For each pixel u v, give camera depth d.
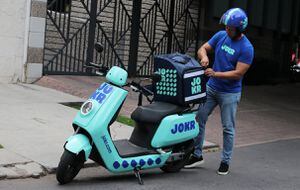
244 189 6.04
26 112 8.55
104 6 13.03
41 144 6.80
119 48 13.59
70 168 5.48
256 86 17.83
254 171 6.93
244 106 12.94
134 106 10.34
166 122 5.92
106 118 5.46
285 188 6.20
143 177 6.12
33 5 11.12
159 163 6.00
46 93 10.43
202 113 6.57
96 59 12.96
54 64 11.98
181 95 5.98
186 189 5.80
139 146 5.97
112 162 5.59
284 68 20.12
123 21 13.60
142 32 14.16
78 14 12.38
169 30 14.91
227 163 6.59
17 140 6.86
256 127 10.45
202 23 15.91
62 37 12.05
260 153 8.15
